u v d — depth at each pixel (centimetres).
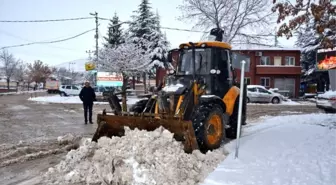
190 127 501
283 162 486
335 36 704
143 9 3431
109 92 605
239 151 555
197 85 591
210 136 593
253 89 2292
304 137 662
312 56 3384
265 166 468
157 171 429
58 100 2495
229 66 713
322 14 600
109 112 594
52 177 470
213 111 594
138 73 2530
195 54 693
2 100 2584
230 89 707
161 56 3228
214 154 530
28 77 6875
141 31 3409
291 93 3278
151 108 575
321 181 400
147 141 471
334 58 1397
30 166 539
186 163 459
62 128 980
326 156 515
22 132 894
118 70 2412
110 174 439
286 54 3234
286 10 649
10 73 5791
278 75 3278
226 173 438
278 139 640
